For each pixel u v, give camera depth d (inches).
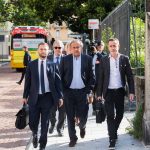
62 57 375.6
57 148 359.6
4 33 2837.1
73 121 366.3
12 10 2174.0
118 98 354.6
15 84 1023.6
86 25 1487.5
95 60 501.4
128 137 390.0
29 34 1544.0
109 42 352.5
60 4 1508.4
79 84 364.2
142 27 538.3
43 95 338.3
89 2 1448.1
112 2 1441.9
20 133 438.0
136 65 529.0
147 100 358.3
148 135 356.2
